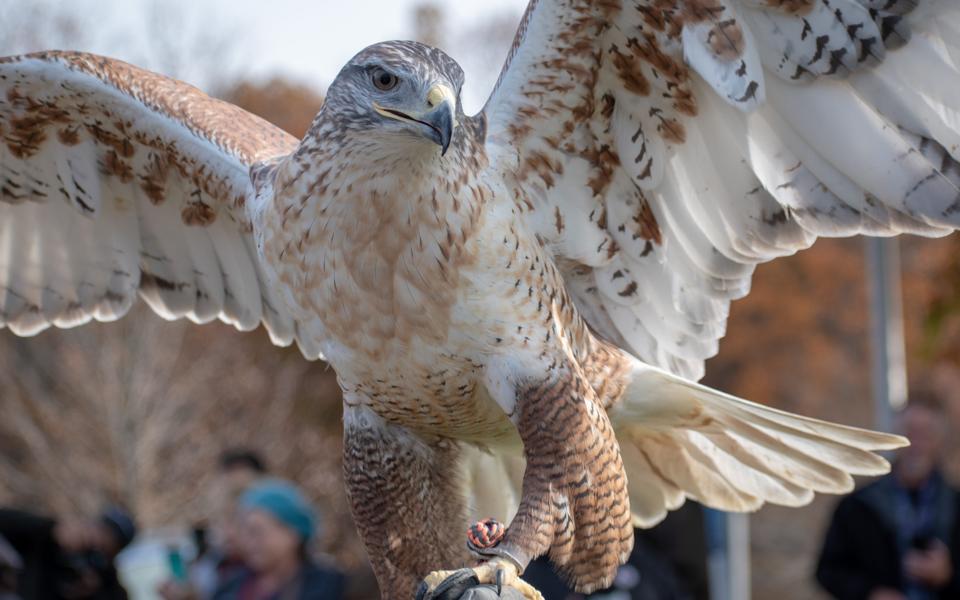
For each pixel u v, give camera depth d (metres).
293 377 27.81
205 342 27.02
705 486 5.40
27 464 25.16
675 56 4.81
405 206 4.42
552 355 4.65
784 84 4.80
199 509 24.50
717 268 5.25
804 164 4.93
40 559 9.23
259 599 7.96
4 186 6.00
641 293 5.32
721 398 5.09
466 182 4.52
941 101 4.66
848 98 4.77
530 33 4.82
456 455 5.11
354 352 4.66
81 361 24.61
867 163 4.82
